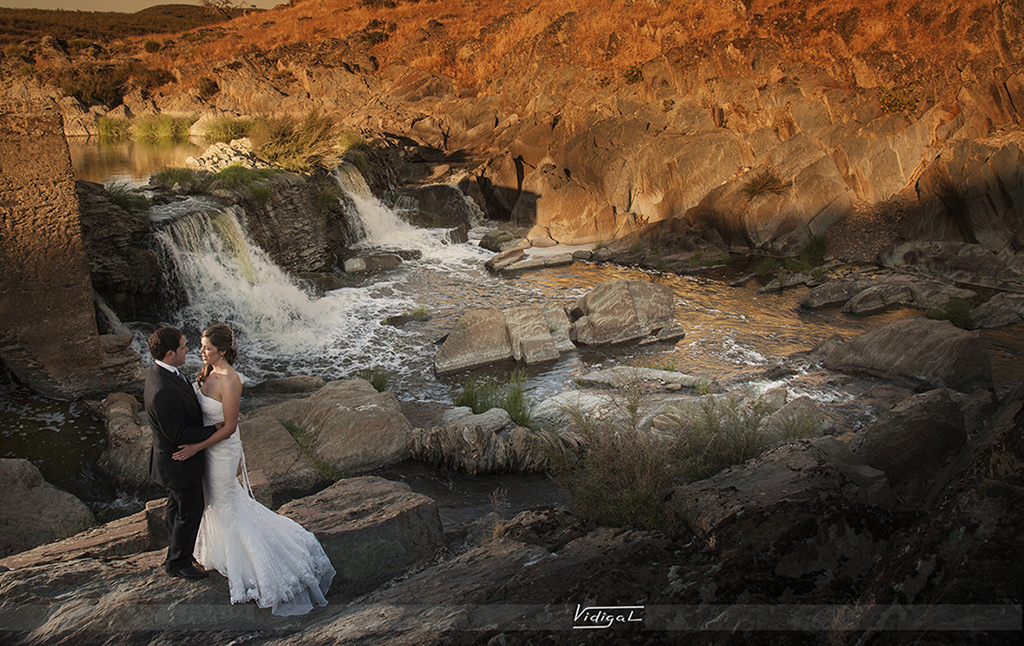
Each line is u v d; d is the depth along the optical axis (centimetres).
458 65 3541
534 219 2136
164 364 353
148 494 746
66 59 4506
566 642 296
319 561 407
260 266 1470
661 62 2467
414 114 2916
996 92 1767
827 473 436
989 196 1599
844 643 261
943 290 1453
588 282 1691
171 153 2664
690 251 1881
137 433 798
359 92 3625
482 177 2294
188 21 6181
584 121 2266
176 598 363
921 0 2109
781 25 2370
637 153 2088
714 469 601
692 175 2009
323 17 4797
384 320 1405
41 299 868
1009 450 329
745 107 2117
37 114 824
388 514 500
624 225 2047
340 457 806
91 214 1120
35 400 879
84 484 752
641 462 545
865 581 309
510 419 912
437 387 1116
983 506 282
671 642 288
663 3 2900
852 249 1784
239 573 364
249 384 1097
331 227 1791
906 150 1827
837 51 2220
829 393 1023
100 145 3047
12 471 689
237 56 4106
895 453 571
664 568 358
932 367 1023
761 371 1117
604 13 3056
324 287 1566
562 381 1138
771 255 1853
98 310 1077
